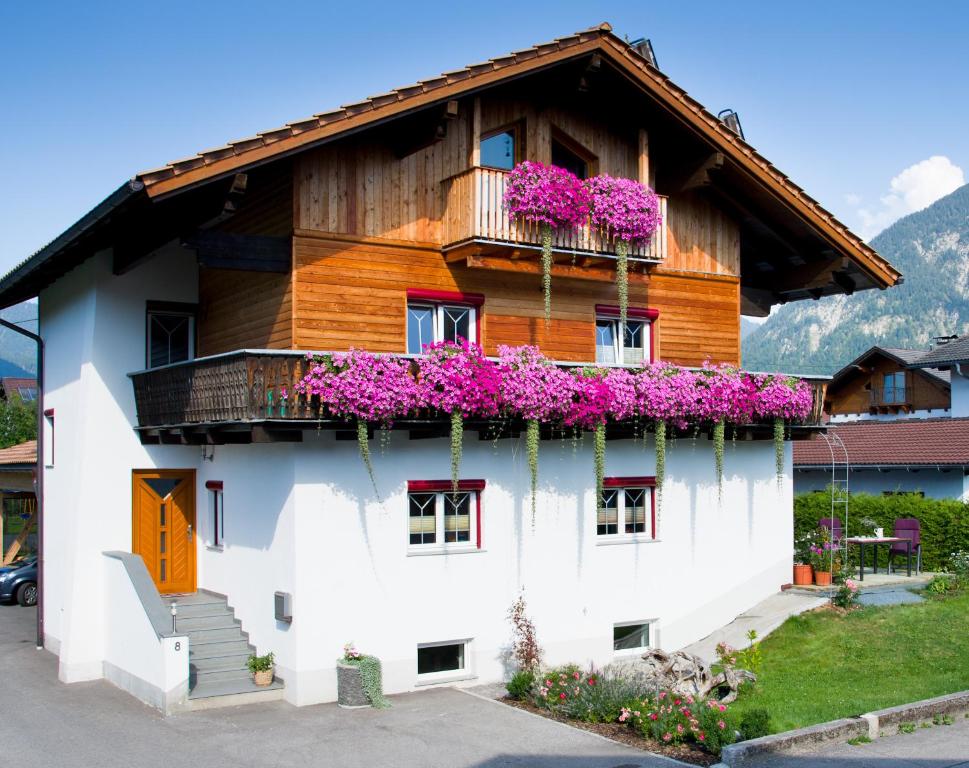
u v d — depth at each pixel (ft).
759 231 66.39
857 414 155.74
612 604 53.93
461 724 41.96
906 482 94.22
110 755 38.78
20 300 69.97
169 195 42.22
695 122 57.47
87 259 56.49
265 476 48.78
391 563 47.67
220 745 39.60
